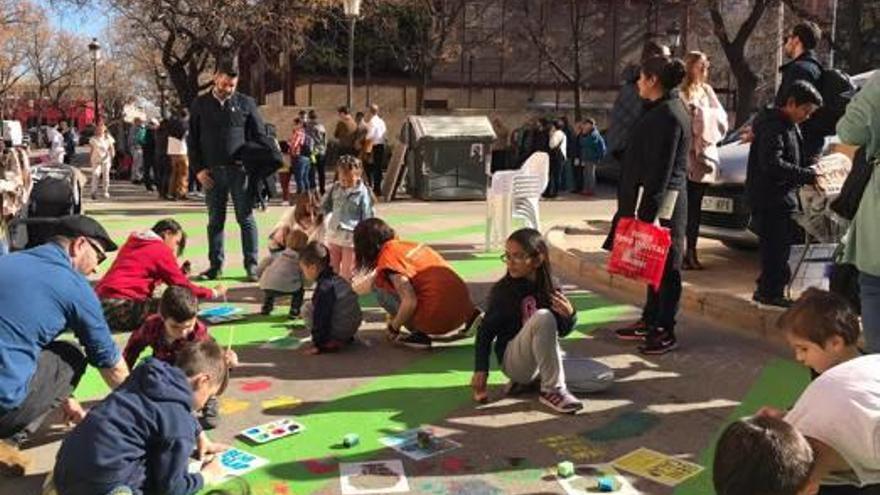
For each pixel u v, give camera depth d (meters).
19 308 3.83
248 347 5.95
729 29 29.48
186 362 3.59
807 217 6.10
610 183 22.70
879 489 2.64
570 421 4.61
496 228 10.17
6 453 3.90
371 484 3.84
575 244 9.86
